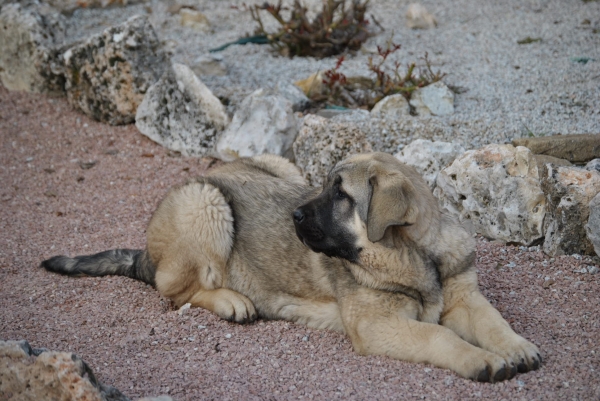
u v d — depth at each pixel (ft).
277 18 62.34
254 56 62.90
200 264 33.58
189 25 70.74
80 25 70.90
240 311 32.12
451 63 58.44
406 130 47.14
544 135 45.37
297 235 30.73
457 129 47.03
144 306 34.06
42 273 37.70
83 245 41.01
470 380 26.22
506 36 62.90
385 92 51.93
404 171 29.40
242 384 26.81
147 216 44.27
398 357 27.96
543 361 27.14
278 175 38.06
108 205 45.62
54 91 59.62
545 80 53.62
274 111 46.88
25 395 23.75
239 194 34.42
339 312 30.42
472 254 29.96
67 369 23.17
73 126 55.31
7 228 43.14
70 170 49.96
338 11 66.64
